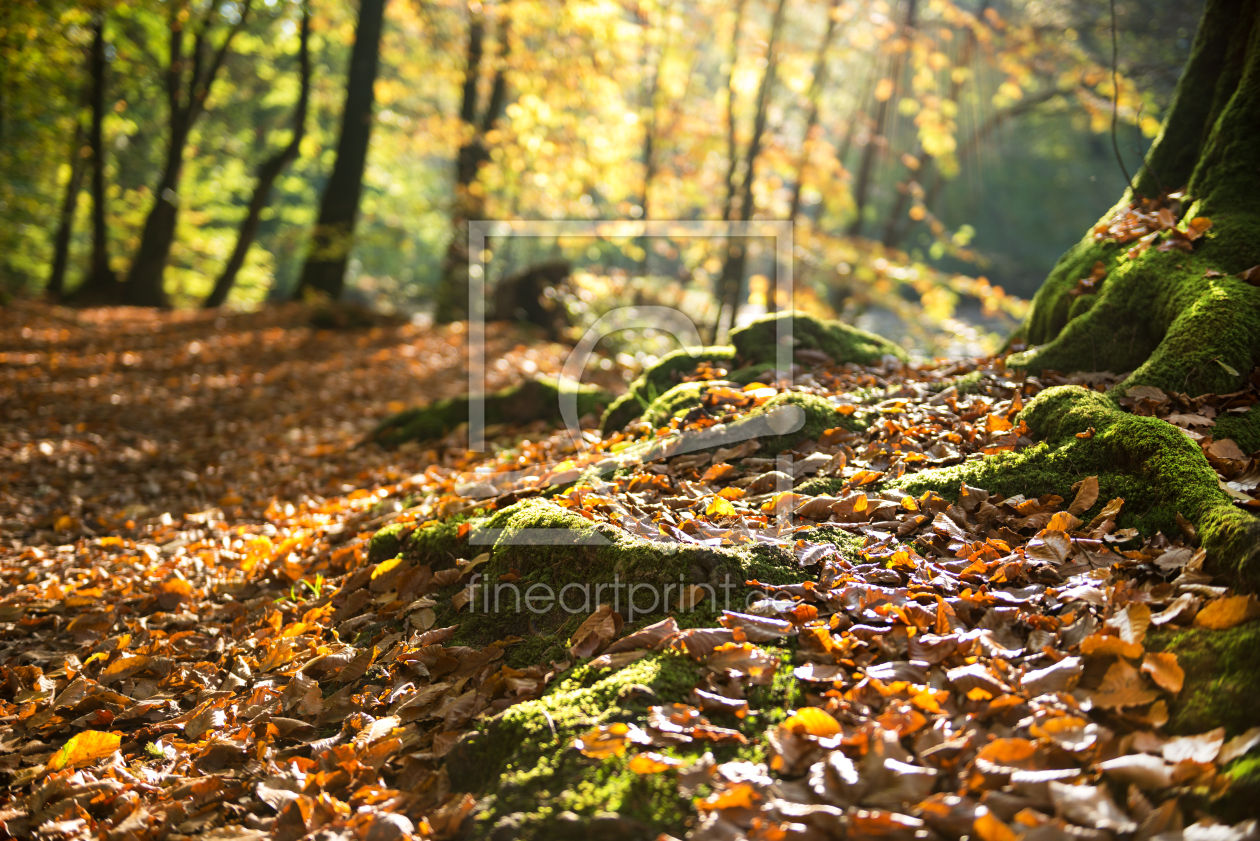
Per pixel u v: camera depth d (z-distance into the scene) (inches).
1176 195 163.0
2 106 650.2
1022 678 81.3
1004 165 1024.9
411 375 389.4
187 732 107.3
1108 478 107.4
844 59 699.4
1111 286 153.0
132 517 216.7
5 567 177.5
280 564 159.6
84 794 95.0
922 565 101.7
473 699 96.8
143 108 984.9
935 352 535.5
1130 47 489.7
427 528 138.3
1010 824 67.3
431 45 636.7
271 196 1154.7
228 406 349.4
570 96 548.4
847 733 78.7
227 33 755.4
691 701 85.4
